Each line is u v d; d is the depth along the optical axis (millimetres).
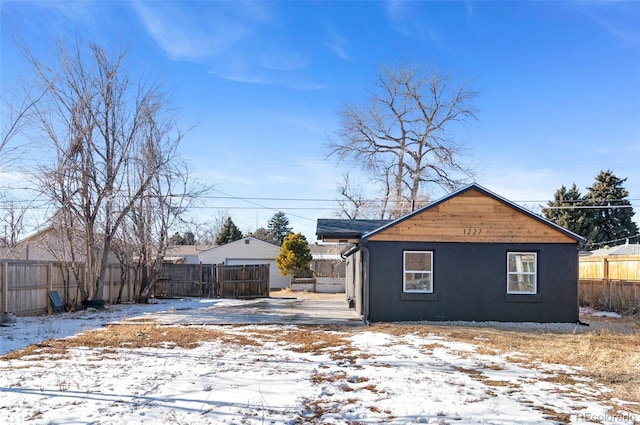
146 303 21547
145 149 19188
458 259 14594
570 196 41281
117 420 5070
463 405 5703
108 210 17891
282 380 6895
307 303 22078
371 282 14547
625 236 39594
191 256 45656
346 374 7332
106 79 17625
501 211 14680
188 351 9172
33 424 4922
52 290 16391
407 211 31688
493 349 9539
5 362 8000
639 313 16062
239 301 23391
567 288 14422
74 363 7914
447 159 31781
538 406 5750
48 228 18359
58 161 16734
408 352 9227
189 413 5336
